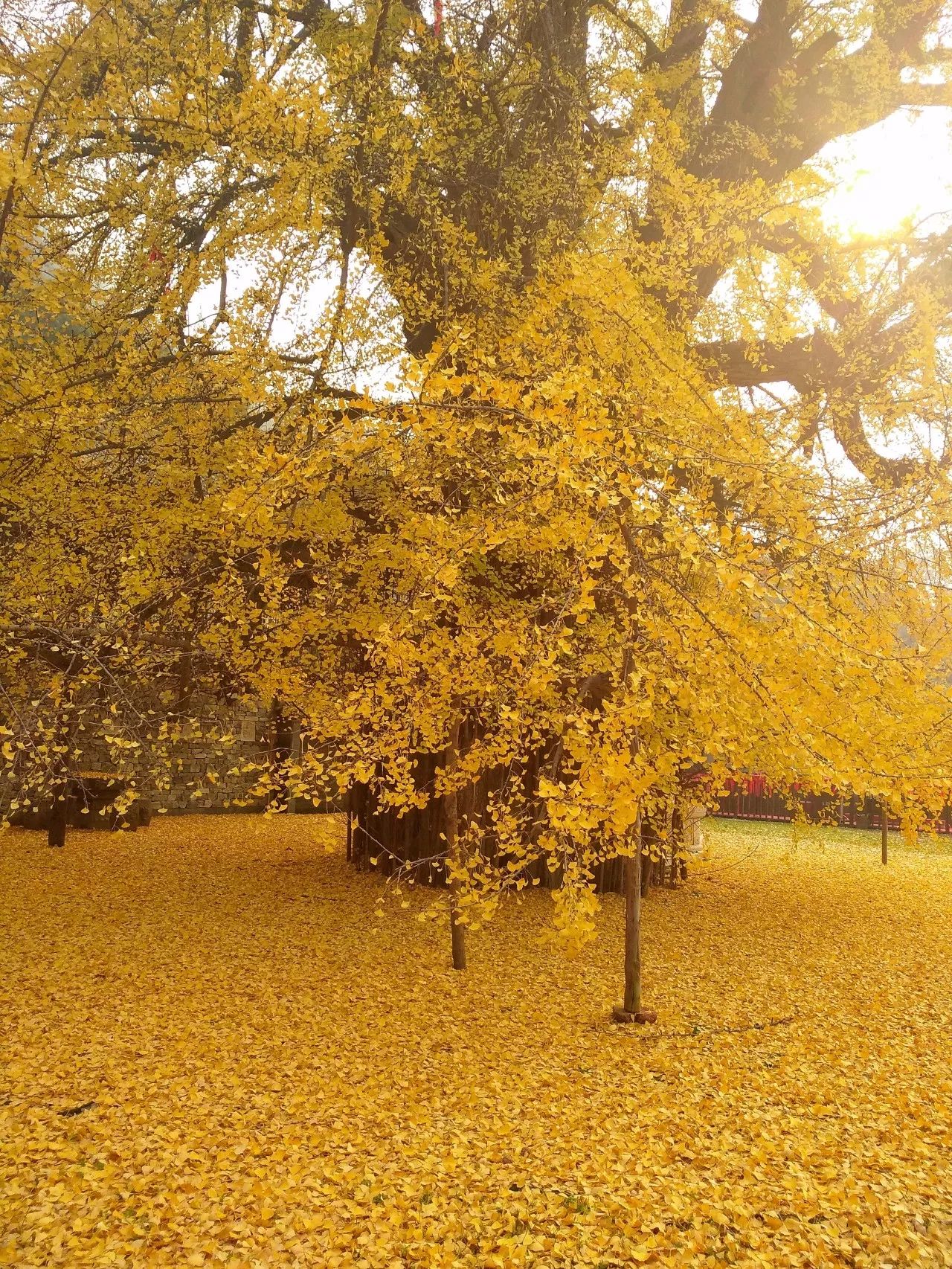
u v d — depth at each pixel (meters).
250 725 17.30
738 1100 4.39
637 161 6.40
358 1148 3.85
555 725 5.51
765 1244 3.03
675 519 3.36
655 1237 3.06
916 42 8.73
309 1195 3.40
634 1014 5.66
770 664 3.46
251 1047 5.07
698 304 6.35
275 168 5.69
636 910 5.74
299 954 7.13
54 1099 4.22
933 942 8.41
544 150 7.02
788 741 3.57
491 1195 3.44
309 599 6.25
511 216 7.29
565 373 3.62
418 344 9.18
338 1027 5.45
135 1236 3.05
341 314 5.70
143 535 6.04
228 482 5.95
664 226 5.79
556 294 4.36
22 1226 3.08
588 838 3.55
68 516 6.04
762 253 6.17
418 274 7.49
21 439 5.33
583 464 3.52
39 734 5.62
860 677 3.42
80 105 5.36
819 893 11.12
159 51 6.41
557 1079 4.70
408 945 7.47
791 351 8.13
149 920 8.10
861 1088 4.59
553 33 7.46
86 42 5.81
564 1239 3.10
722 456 4.27
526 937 7.92
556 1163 3.67
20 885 9.45
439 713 5.22
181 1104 4.24
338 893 9.53
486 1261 2.96
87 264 6.43
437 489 4.65
